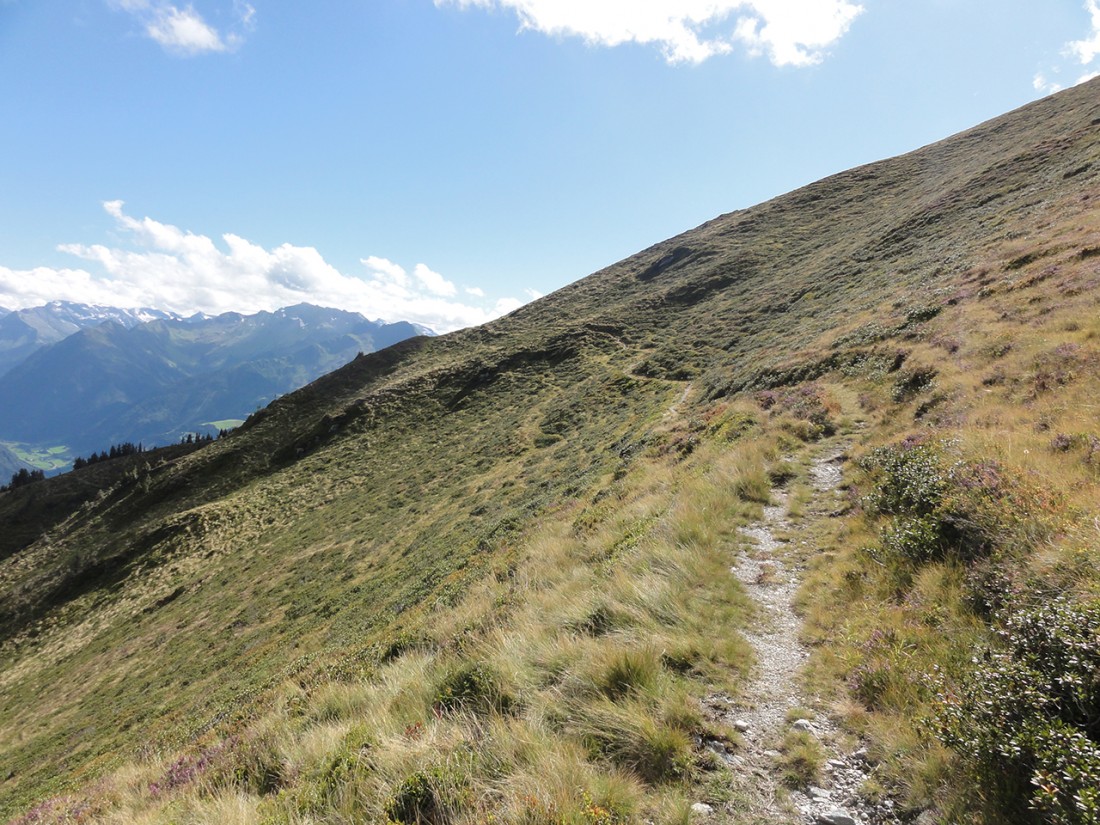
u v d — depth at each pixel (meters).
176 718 23.36
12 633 52.44
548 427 50.06
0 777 26.67
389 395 80.19
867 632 6.43
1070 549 5.44
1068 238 21.64
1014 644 4.66
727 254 86.00
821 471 13.30
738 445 16.03
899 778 4.33
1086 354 12.09
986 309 19.28
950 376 15.17
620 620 7.35
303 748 6.46
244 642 31.39
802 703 5.57
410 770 4.94
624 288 101.38
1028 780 3.71
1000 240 28.91
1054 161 42.44
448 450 57.28
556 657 6.48
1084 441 8.41
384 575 31.03
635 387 49.91
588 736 5.13
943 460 9.58
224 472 76.50
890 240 48.91
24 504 99.31
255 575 43.34
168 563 53.84
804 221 85.25
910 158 91.88
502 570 14.84
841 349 24.02
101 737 26.50
